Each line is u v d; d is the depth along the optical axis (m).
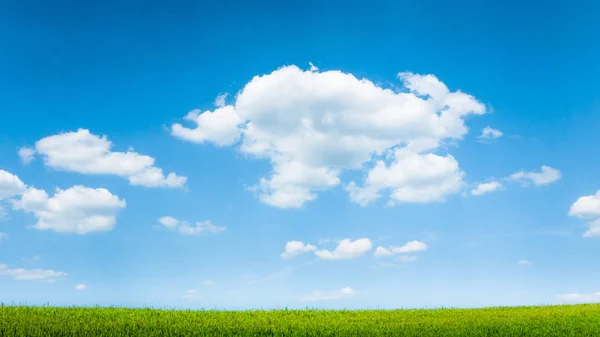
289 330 19.30
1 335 15.22
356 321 22.53
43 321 18.16
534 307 30.06
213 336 17.53
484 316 24.88
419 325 21.27
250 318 22.83
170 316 22.25
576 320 22.98
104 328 17.59
